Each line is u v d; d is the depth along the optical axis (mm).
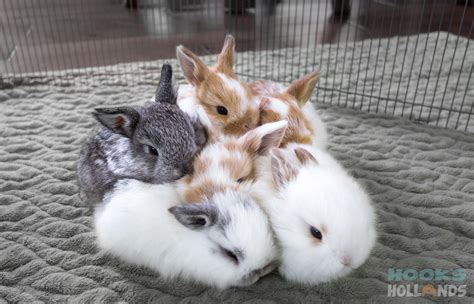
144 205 383
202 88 476
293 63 790
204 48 862
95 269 405
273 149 386
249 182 384
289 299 379
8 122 609
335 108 651
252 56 814
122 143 423
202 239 361
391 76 738
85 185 447
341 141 579
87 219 457
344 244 341
